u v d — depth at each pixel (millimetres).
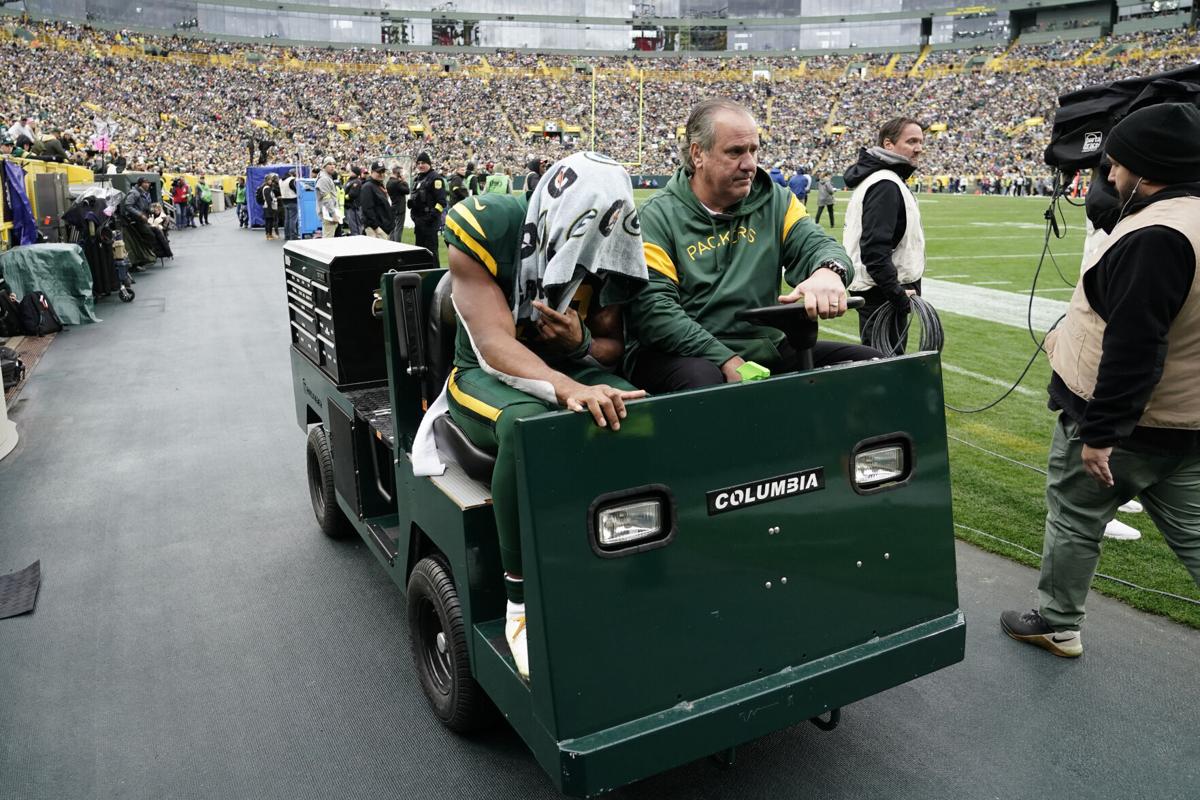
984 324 10805
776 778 2889
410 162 38000
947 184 56562
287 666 3641
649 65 88750
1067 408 3215
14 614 4074
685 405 2203
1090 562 3400
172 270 17672
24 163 15430
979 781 2852
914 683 3432
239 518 5254
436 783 2887
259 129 63250
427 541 3271
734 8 96500
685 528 2232
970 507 5156
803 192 26422
